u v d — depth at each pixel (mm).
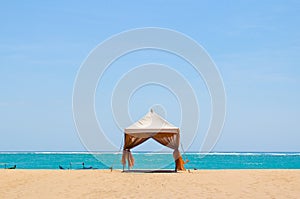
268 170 22047
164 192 13945
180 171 22625
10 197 13133
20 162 61656
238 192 13680
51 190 14523
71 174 19766
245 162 64062
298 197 12477
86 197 13078
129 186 15445
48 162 60969
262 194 13148
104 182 16578
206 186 15344
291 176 17766
